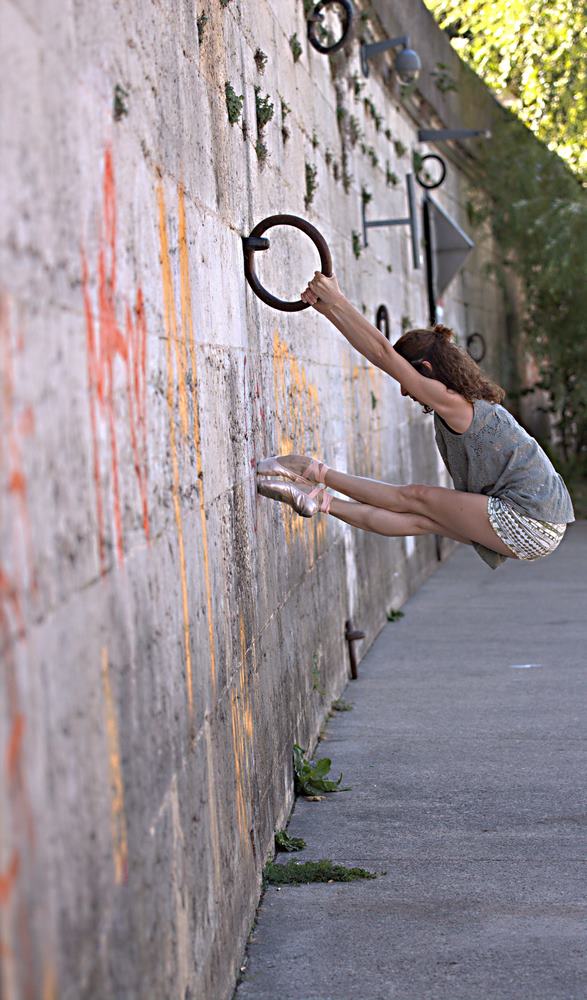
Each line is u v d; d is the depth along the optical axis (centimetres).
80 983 221
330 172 910
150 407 322
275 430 616
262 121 598
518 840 560
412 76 1204
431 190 1658
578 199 2098
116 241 289
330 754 713
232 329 490
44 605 207
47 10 232
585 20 2238
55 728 211
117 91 297
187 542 366
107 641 256
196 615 375
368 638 1027
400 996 402
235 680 454
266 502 568
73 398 237
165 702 320
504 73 2330
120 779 263
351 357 977
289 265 700
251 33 588
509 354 2345
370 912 479
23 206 208
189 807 349
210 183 450
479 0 2341
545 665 936
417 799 626
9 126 201
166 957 306
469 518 546
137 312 310
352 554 952
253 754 496
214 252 453
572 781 646
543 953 434
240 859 448
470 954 436
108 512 265
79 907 224
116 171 293
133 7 324
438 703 830
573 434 2323
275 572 589
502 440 545
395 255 1320
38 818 198
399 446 1284
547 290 2191
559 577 1381
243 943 442
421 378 543
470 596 1287
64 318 233
